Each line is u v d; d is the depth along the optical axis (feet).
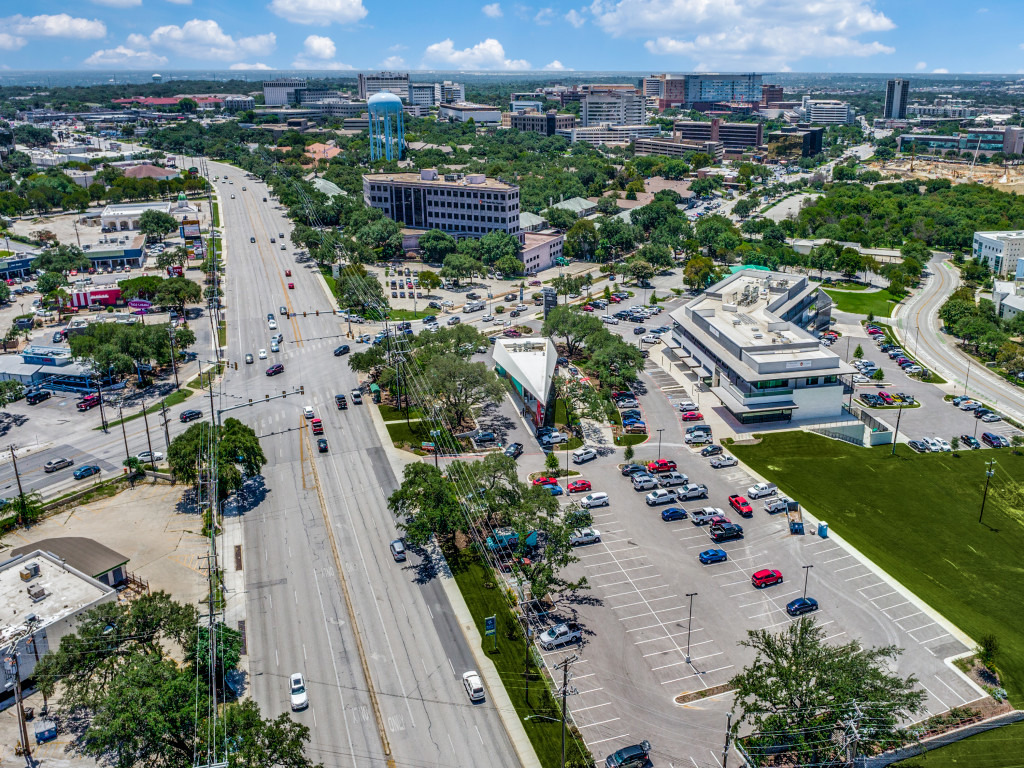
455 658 385.70
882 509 523.29
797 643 342.44
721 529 483.51
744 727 341.82
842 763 313.94
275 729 304.50
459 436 625.00
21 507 505.25
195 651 368.48
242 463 543.80
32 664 369.71
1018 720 349.82
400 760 326.65
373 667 379.35
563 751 316.60
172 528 503.61
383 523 505.25
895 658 385.70
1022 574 455.22
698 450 606.96
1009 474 570.87
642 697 360.07
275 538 488.02
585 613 418.51
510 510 449.48
